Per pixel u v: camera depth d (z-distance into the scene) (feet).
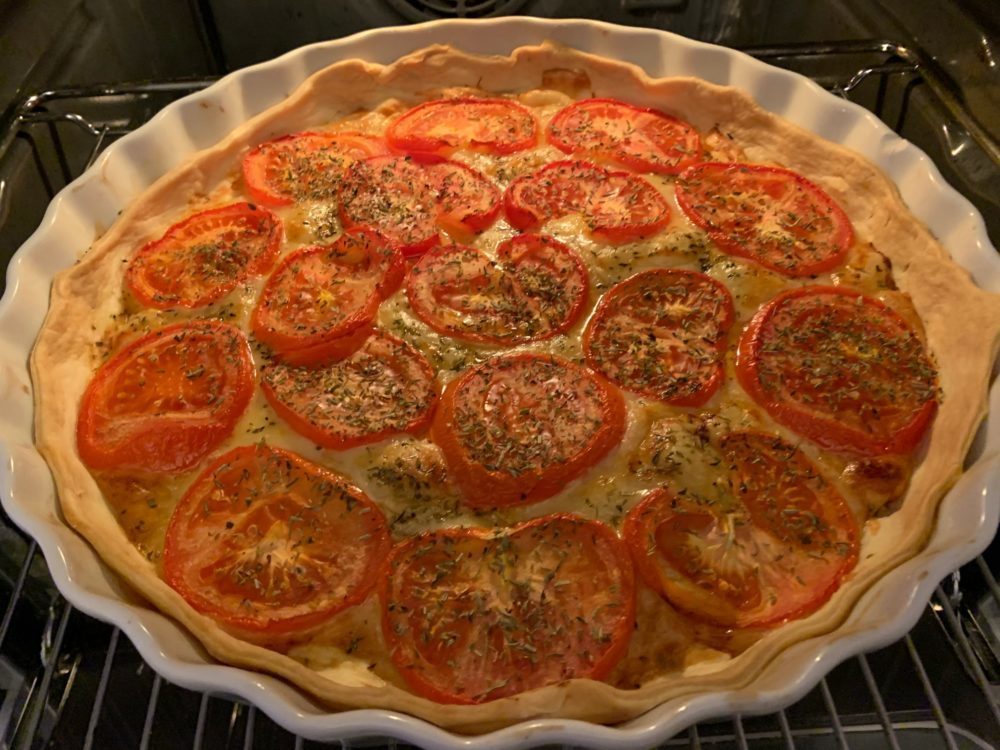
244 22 1.24
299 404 0.76
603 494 0.72
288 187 0.95
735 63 1.00
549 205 0.91
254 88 1.01
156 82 1.02
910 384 0.77
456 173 0.95
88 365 0.82
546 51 1.04
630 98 1.04
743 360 0.79
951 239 0.84
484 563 0.68
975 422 0.71
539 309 0.82
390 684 0.64
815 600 0.67
